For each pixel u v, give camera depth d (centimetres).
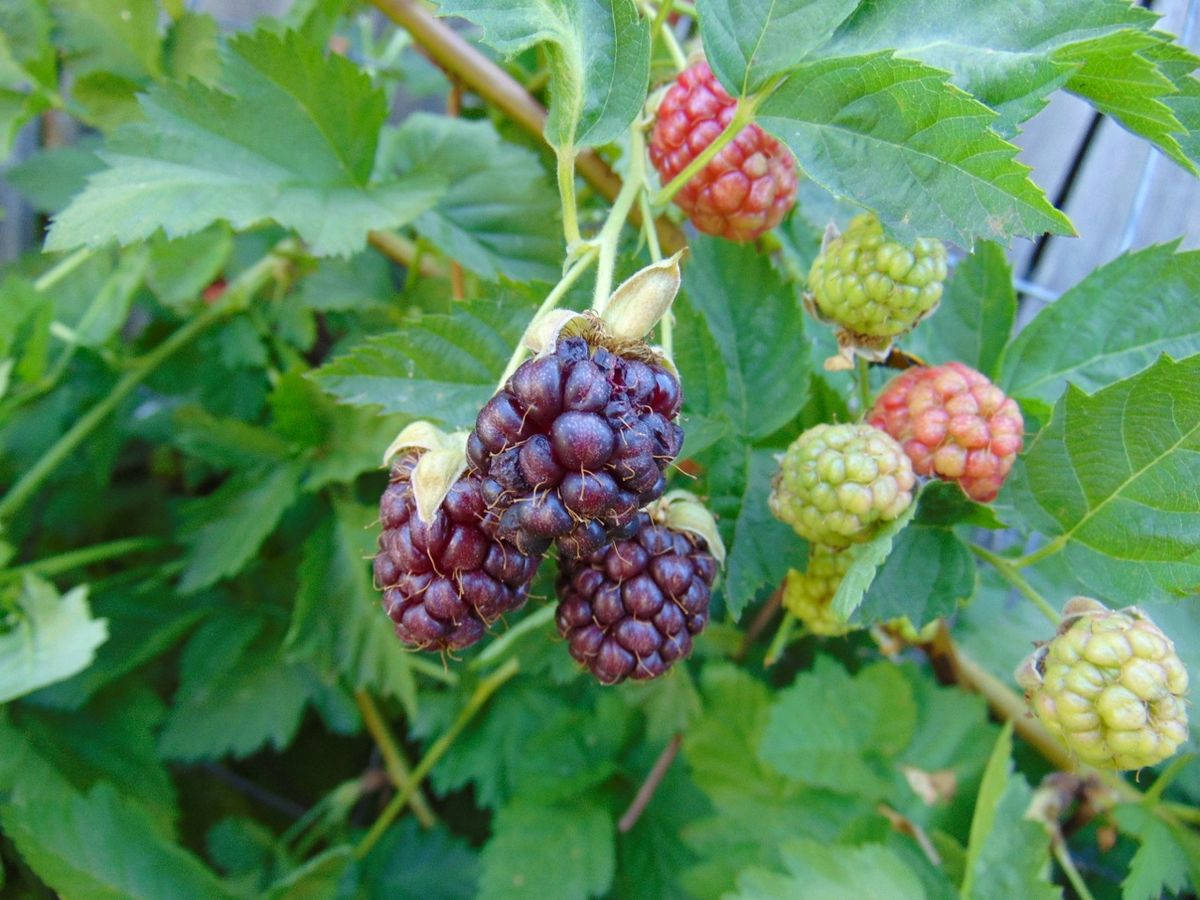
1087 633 11
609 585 11
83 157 23
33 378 19
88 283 23
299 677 21
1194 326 14
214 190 14
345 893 20
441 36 17
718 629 19
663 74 15
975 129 10
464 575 10
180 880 17
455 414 13
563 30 10
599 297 11
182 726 20
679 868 19
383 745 21
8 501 20
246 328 22
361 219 15
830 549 13
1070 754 11
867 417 13
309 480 19
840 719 17
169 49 19
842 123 11
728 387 14
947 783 17
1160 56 12
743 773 18
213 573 19
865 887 14
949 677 18
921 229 10
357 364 13
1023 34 11
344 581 19
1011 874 15
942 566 13
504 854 19
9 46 18
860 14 12
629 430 9
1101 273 14
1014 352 15
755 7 11
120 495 25
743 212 14
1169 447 11
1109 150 21
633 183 13
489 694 20
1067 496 12
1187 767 16
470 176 18
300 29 18
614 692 20
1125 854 19
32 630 16
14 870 19
